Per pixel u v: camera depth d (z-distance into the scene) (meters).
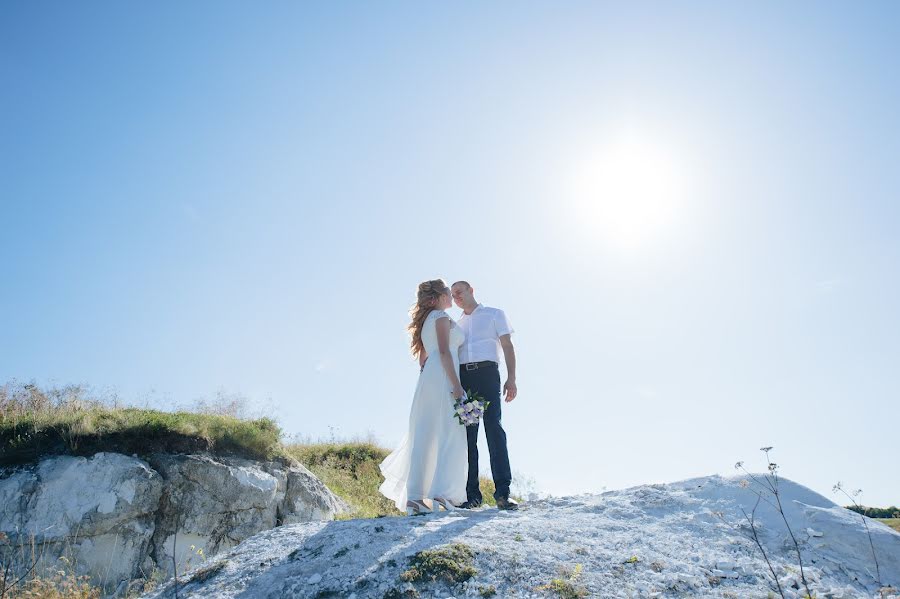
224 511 10.26
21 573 7.89
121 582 8.77
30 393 11.36
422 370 5.98
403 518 4.89
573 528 4.43
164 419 10.69
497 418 5.80
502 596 3.47
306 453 16.25
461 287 6.45
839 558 3.99
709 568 3.82
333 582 3.81
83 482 9.21
